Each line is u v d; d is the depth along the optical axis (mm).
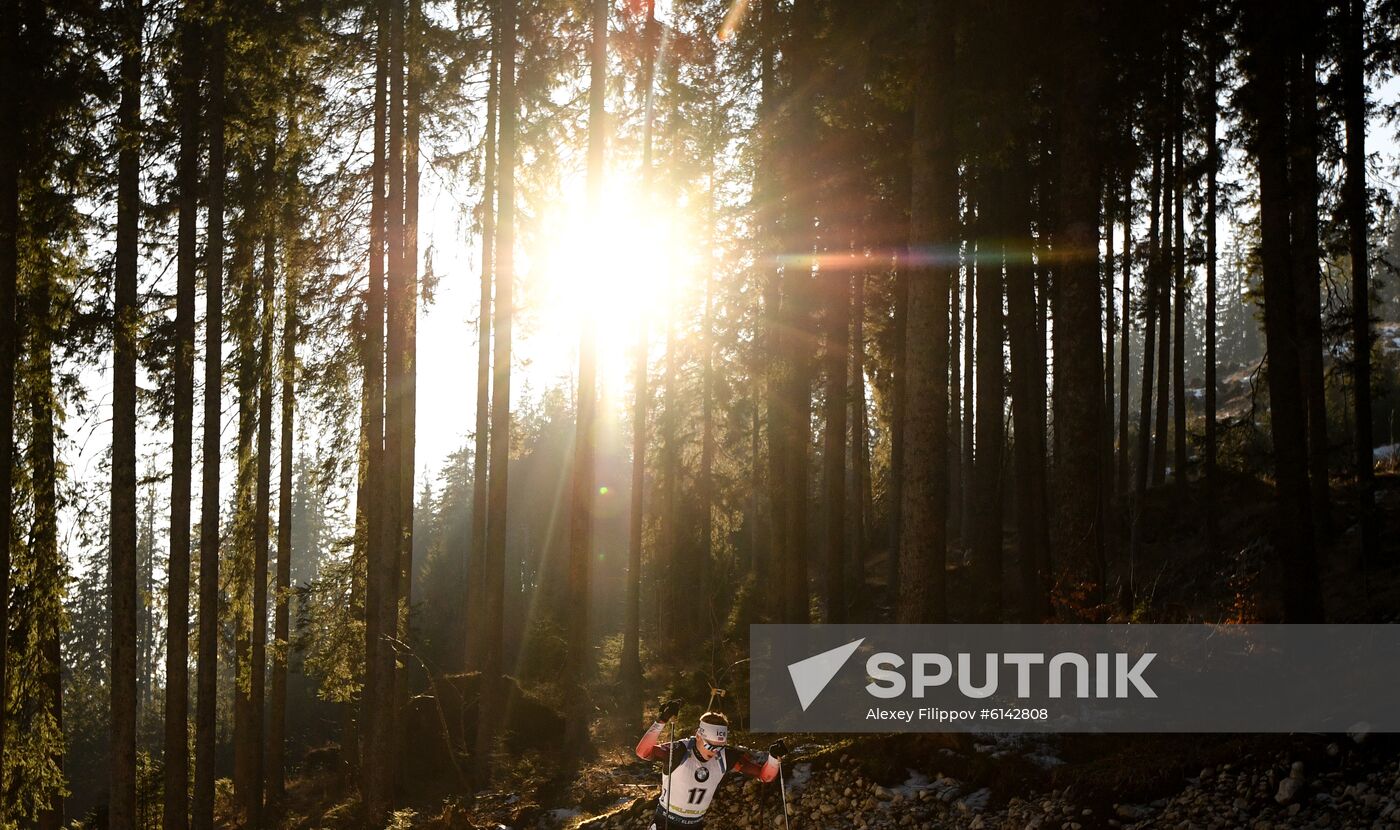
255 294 19297
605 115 20500
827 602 20016
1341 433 31219
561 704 22016
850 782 10945
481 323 23453
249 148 16906
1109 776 9305
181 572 16016
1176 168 24703
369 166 18594
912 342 12516
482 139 20891
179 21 15586
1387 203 19016
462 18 19641
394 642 17094
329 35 17453
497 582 18641
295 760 31406
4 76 13781
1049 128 17047
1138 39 14008
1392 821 7207
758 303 20156
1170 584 21484
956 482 36625
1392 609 13930
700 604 33281
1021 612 19172
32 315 15070
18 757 15758
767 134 17703
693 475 33125
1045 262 20172
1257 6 12789
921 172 12555
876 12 14258
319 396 19875
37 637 16031
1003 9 12828
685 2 19688
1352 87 17094
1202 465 27938
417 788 17688
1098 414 12328
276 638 23156
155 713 50531
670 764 8156
